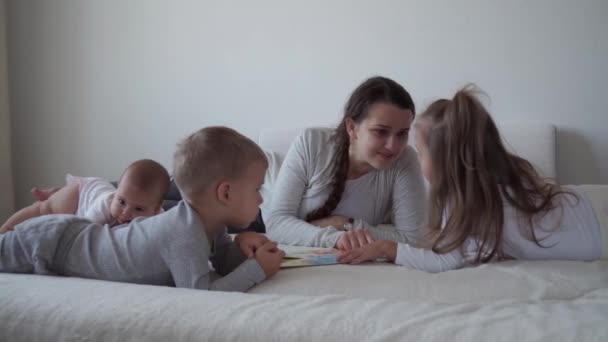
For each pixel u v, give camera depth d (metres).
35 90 2.62
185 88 2.43
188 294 0.60
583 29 1.88
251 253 0.85
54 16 2.57
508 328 0.48
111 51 2.52
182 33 2.41
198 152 0.82
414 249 0.93
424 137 0.92
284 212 1.31
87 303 0.58
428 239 0.96
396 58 2.11
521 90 1.97
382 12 2.12
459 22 2.02
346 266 0.89
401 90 1.20
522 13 1.94
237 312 0.54
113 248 0.78
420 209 1.28
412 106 1.22
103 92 2.54
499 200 0.85
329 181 1.32
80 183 1.42
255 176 0.86
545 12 1.92
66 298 0.60
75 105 2.58
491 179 0.85
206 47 2.38
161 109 2.47
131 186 1.14
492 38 1.98
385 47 2.12
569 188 0.94
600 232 0.85
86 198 1.37
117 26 2.50
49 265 0.80
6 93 2.54
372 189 1.33
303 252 1.01
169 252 0.75
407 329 0.48
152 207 1.17
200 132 0.87
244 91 2.34
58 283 0.66
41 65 2.61
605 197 0.91
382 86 1.20
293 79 2.26
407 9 2.08
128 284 0.66
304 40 2.23
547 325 0.48
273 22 2.28
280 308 0.54
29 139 2.65
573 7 1.88
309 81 2.24
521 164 0.91
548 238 0.86
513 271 0.80
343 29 2.18
